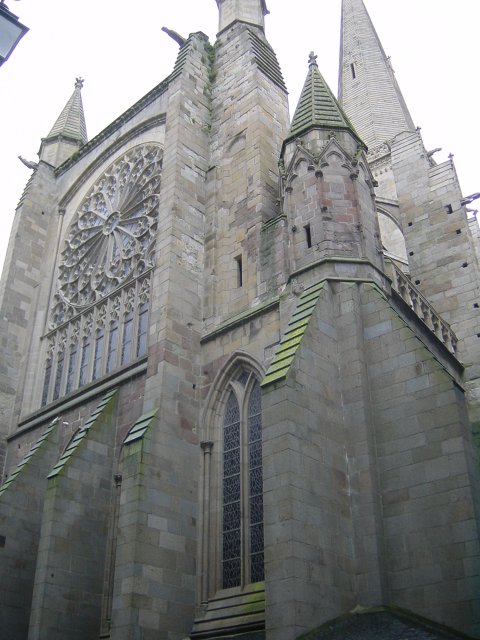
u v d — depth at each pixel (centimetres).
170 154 3791
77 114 5781
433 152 4319
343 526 2294
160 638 2519
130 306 3925
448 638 1895
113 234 4472
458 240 3800
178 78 4034
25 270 4800
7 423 4256
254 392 3005
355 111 7331
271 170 3631
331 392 2514
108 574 3030
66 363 4197
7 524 3319
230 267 3425
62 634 2828
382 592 2172
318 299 2667
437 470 2269
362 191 3127
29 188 5103
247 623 2466
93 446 3234
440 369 2403
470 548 2098
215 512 2864
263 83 3941
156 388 3034
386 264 3108
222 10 4538
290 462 2209
